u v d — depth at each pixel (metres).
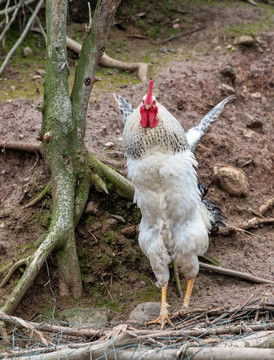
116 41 13.97
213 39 13.88
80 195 8.24
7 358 5.61
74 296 7.73
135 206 8.55
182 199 6.65
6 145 9.38
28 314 7.32
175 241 6.86
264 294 7.27
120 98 9.53
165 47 13.78
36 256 7.29
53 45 7.96
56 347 5.68
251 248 8.74
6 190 9.12
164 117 6.62
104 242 8.23
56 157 8.10
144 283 8.08
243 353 5.21
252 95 12.19
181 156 6.70
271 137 11.26
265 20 14.70
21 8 13.42
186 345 5.38
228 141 10.42
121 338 5.51
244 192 9.52
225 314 6.60
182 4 15.05
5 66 11.72
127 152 6.84
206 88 11.75
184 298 7.29
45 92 8.16
